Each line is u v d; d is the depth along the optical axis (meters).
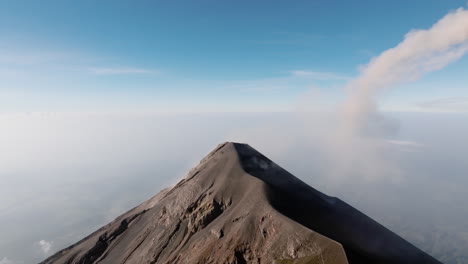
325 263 57.56
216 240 81.81
